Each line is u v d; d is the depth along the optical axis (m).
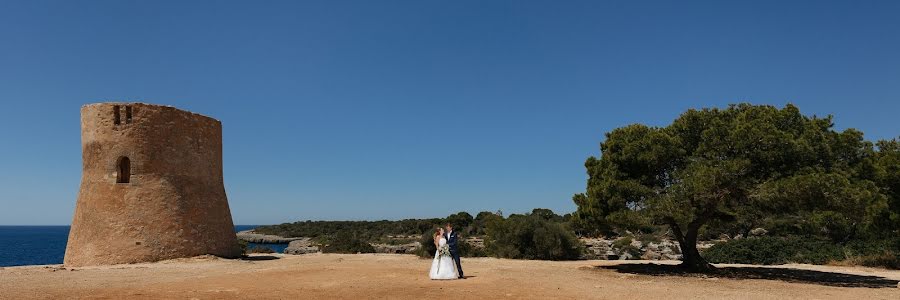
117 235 24.05
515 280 17.08
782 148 18.39
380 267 22.03
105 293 13.81
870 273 21.69
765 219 22.06
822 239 31.50
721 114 21.12
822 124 19.77
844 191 16.94
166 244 24.80
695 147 21.03
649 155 20.44
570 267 23.62
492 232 34.88
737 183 18.66
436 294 13.80
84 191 25.41
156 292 13.98
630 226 20.14
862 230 27.56
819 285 17.20
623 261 29.25
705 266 22.00
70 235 25.70
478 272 20.14
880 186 20.91
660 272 21.31
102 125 25.30
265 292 14.06
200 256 25.64
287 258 28.78
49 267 22.20
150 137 25.33
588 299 13.12
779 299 13.48
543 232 32.06
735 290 15.37
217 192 28.31
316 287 15.14
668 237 57.00
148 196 24.81
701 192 18.58
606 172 21.28
